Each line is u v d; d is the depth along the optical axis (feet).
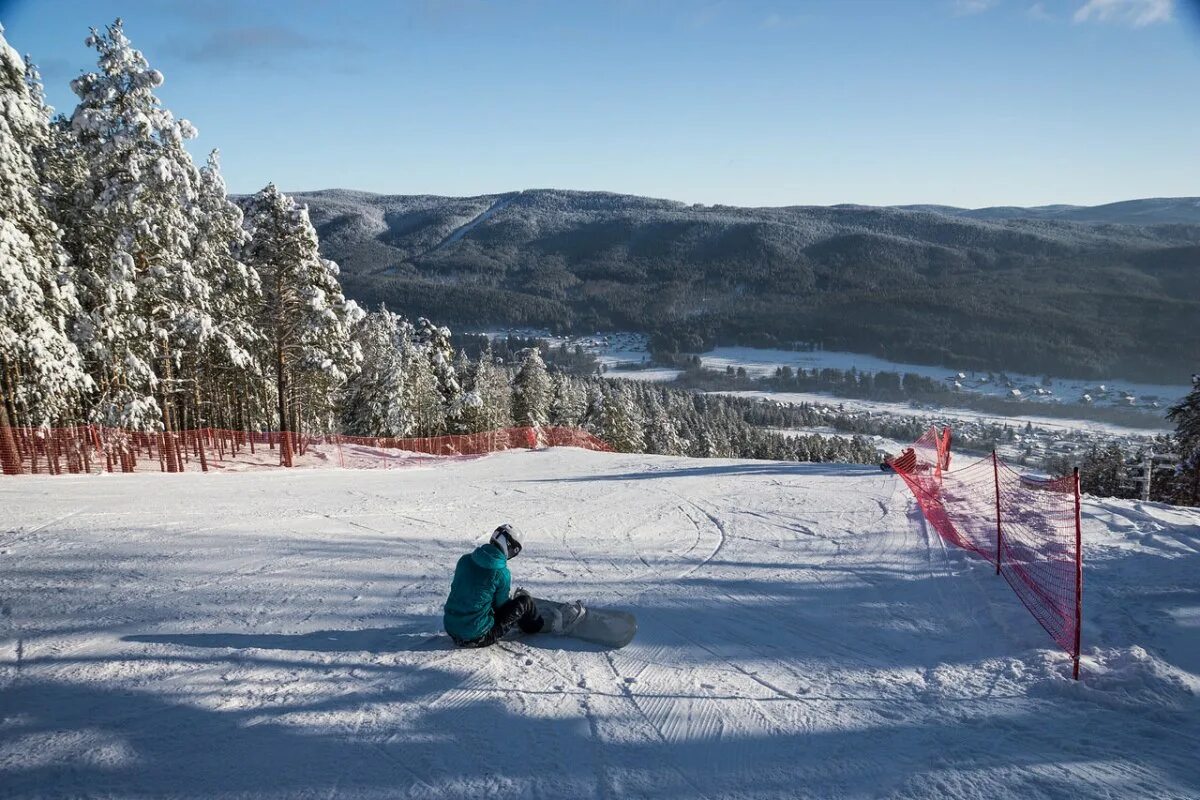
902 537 30.12
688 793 11.59
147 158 71.92
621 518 37.63
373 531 33.76
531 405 198.49
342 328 108.17
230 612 20.47
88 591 22.53
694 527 34.55
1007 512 33.81
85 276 71.15
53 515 36.63
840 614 20.65
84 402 77.92
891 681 15.85
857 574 24.86
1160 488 96.63
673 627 19.63
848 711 14.42
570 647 18.03
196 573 24.91
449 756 12.66
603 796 11.50
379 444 128.16
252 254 100.73
